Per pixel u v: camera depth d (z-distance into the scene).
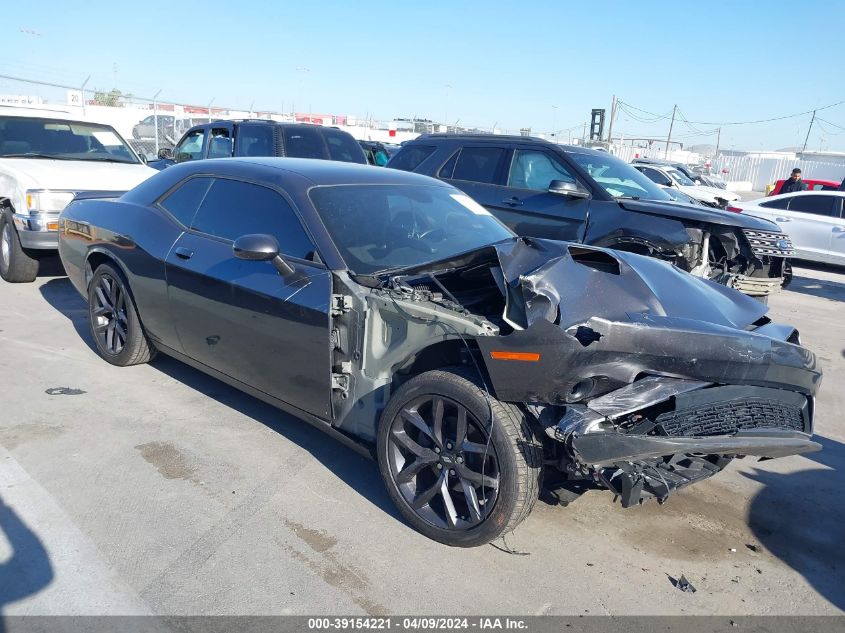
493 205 7.53
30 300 7.05
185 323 4.33
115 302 5.12
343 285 3.42
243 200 4.19
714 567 3.13
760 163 45.41
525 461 2.85
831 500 3.82
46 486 3.48
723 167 46.91
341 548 3.11
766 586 3.01
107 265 5.04
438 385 3.05
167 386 4.90
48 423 4.20
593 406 2.79
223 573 2.89
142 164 8.88
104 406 4.50
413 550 3.12
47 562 2.90
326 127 10.81
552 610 2.77
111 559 2.94
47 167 7.44
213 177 4.49
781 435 2.93
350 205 3.95
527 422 2.92
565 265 3.06
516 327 2.84
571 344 2.73
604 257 3.42
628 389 2.83
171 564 2.93
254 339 3.81
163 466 3.76
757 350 2.96
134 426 4.23
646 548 3.25
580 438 2.71
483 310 3.49
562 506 3.58
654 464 3.01
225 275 3.94
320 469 3.82
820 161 43.56
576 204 6.95
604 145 26.98
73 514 3.26
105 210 5.17
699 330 2.91
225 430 4.25
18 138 8.13
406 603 2.76
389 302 3.23
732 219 6.58
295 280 3.58
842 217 12.46
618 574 3.03
